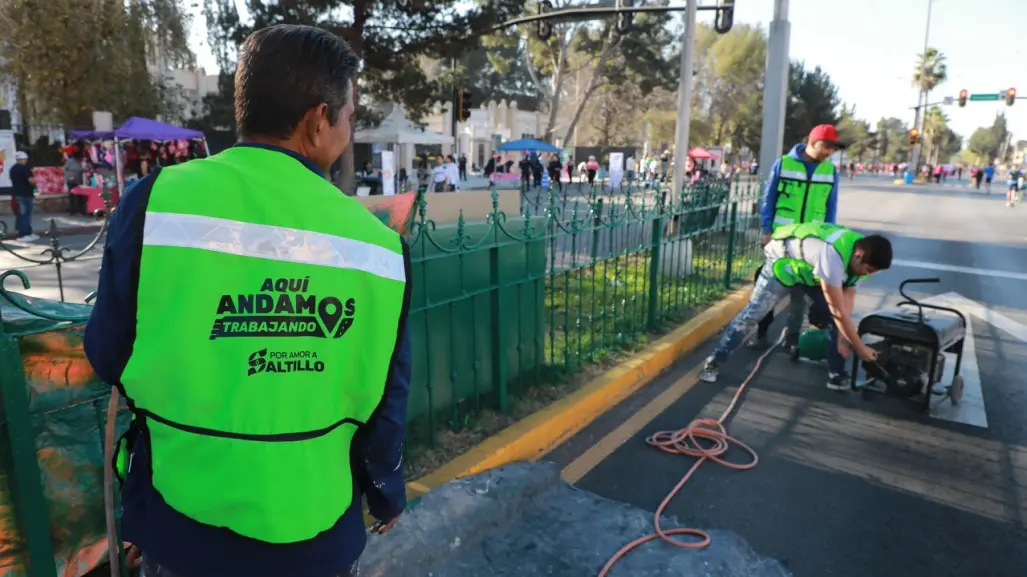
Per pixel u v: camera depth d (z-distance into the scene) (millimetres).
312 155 1367
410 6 18281
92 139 19609
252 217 1190
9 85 21719
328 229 1229
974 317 7258
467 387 3965
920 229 15883
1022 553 3010
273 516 1175
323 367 1206
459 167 33469
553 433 4027
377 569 2518
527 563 2768
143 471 1279
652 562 2787
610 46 37750
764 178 10742
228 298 1158
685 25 10617
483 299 3982
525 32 40188
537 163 29031
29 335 1947
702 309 6828
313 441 1212
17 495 1966
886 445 4074
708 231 7230
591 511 3188
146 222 1157
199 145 21797
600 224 5094
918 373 4512
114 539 1462
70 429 2143
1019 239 14102
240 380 1159
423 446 3592
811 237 4535
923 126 84812
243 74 1317
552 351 4688
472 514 2932
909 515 3305
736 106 57281
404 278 1297
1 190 16734
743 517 3273
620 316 6043
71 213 17094
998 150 131125
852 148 98562
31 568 2025
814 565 2910
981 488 3572
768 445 4059
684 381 5137
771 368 5465
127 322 1158
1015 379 5254
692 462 3836
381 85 22062
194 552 1199
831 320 4809
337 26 18219
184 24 23156
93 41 19688
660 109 56844
